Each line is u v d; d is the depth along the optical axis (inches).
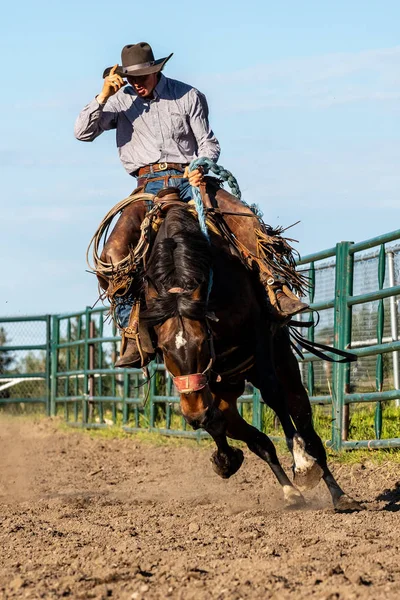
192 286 352.2
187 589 262.4
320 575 267.4
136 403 920.9
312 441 424.5
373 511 387.5
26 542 358.6
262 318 392.8
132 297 390.3
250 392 773.9
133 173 428.8
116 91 410.9
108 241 401.1
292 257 417.7
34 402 1159.6
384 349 575.5
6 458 747.4
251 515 404.5
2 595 270.2
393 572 270.8
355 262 679.7
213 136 423.5
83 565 305.6
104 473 643.5
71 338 1122.0
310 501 457.1
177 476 605.9
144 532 367.6
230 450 430.3
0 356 1195.9
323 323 719.1
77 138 423.2
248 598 249.8
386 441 571.8
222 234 394.3
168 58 406.0
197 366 350.3
